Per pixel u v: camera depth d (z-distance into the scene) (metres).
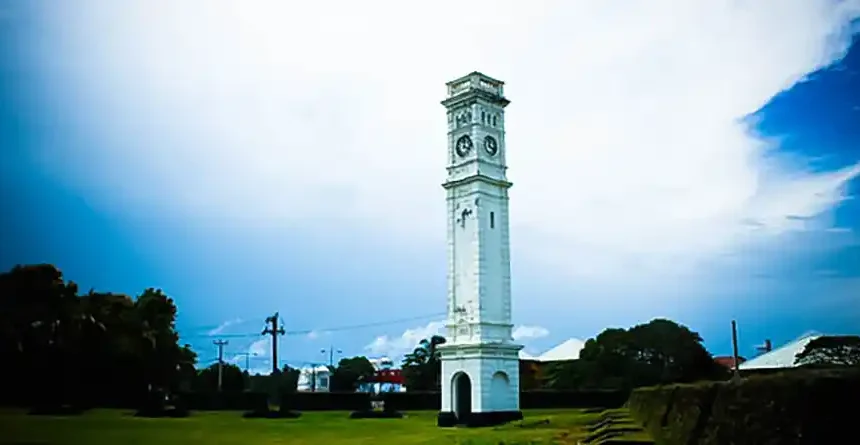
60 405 83.81
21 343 82.69
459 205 83.25
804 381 17.86
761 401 19.89
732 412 22.25
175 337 104.88
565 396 109.50
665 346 121.31
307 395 106.25
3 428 59.19
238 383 137.62
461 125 84.88
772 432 19.02
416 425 76.81
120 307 96.00
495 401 77.38
